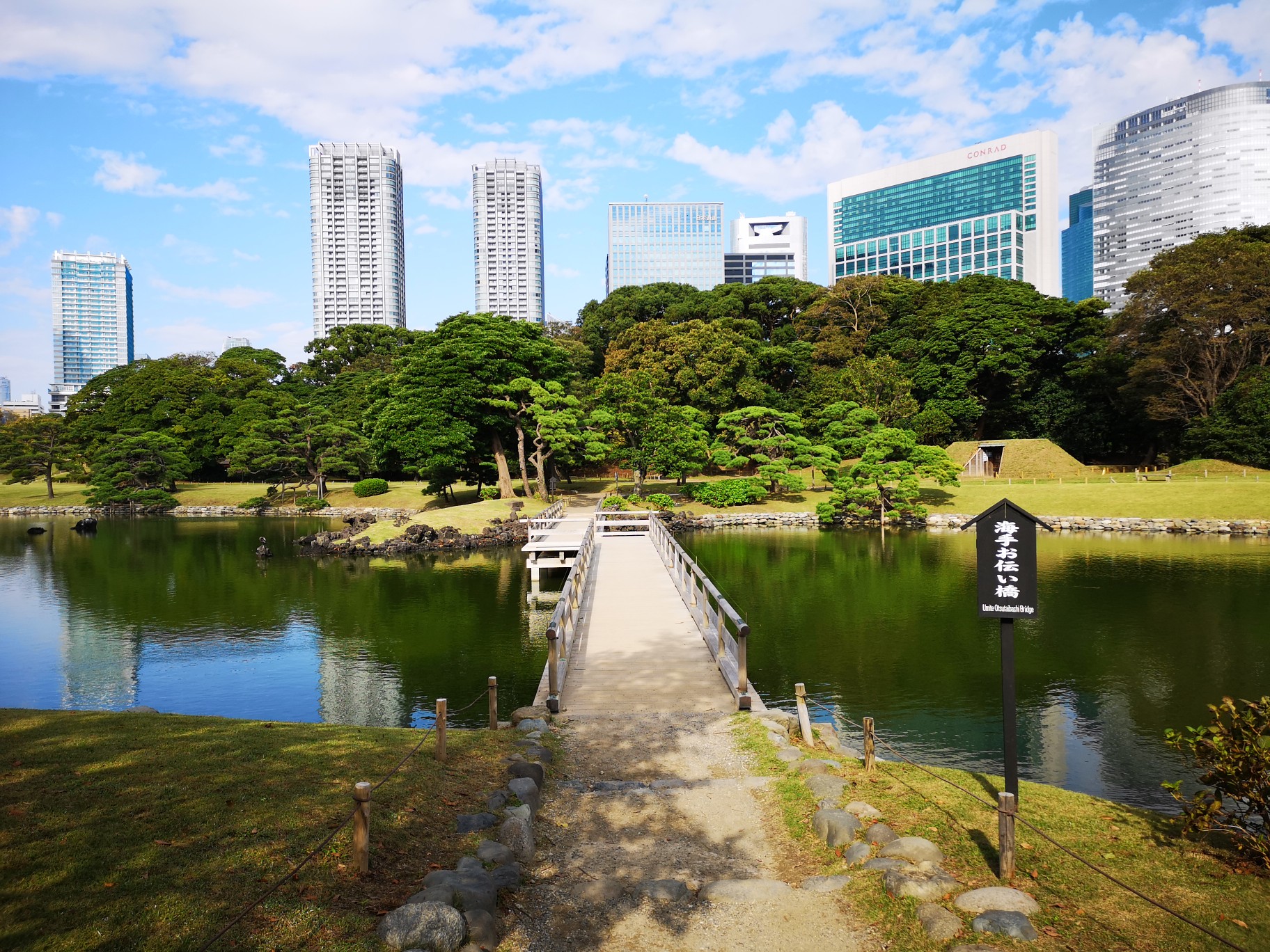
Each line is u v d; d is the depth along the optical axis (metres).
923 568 33.84
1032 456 63.03
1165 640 21.03
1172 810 11.70
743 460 55.72
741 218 195.38
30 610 26.98
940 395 68.69
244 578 33.22
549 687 12.34
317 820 6.52
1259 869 6.25
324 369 96.06
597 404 62.00
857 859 6.56
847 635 22.00
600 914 5.93
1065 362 72.31
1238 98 184.75
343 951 4.83
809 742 10.20
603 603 19.81
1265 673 18.09
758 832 7.59
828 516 49.91
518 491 58.38
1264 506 44.81
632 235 190.00
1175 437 63.88
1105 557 35.28
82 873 5.32
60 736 8.25
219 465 77.81
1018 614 7.20
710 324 74.25
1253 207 184.50
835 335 76.75
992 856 6.52
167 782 7.00
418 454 49.25
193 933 4.80
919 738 14.69
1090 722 15.33
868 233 186.38
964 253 169.38
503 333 53.44
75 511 66.94
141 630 23.80
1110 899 5.75
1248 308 55.06
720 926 5.75
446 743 8.91
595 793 8.56
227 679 18.77
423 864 6.17
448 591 29.59
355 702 16.95
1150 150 197.38
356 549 40.06
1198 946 5.08
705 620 17.06
